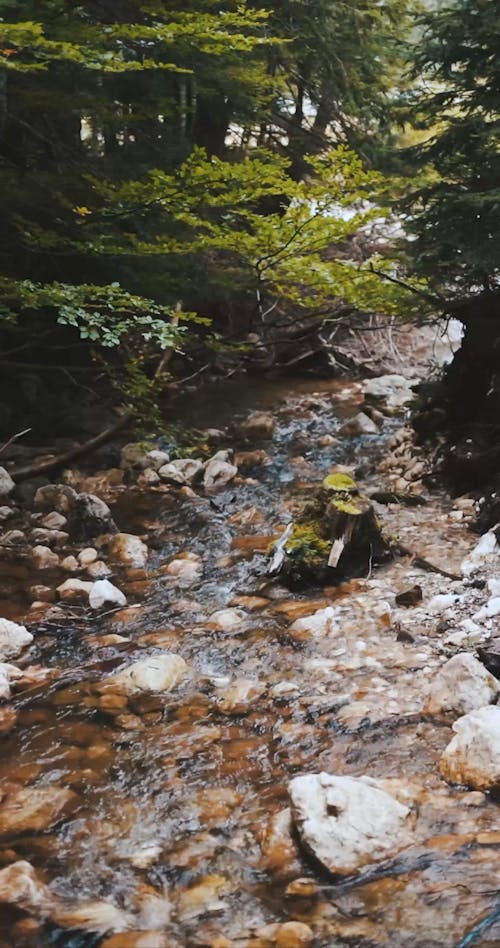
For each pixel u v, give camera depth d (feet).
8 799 9.27
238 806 9.06
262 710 11.03
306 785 8.61
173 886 7.86
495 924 7.11
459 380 22.22
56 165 25.49
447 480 20.51
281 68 36.91
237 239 21.76
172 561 16.75
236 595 15.02
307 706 11.03
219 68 27.86
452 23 19.17
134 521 19.49
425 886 7.60
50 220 25.17
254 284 27.07
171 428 25.20
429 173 27.09
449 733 10.24
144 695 11.58
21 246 24.20
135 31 19.69
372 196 22.88
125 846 8.45
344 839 8.06
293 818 8.48
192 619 14.07
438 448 21.75
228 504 20.51
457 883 7.61
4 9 20.68
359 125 39.11
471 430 21.13
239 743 10.29
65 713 11.16
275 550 15.87
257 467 23.84
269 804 9.06
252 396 32.91
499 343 20.45
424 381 24.85
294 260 23.11
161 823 8.81
